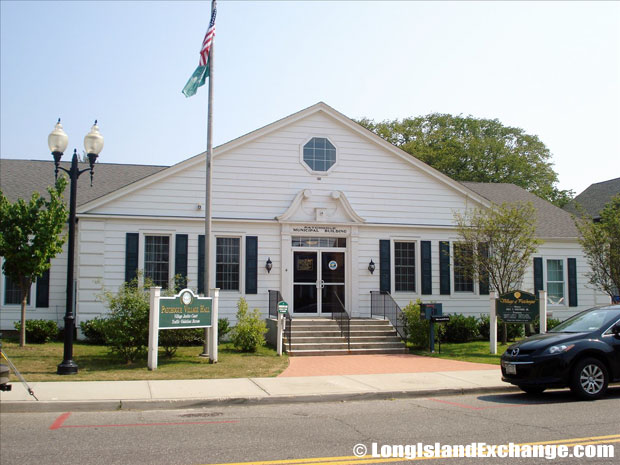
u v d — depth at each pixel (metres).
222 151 20.52
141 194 19.89
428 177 22.28
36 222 16.53
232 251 20.59
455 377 13.03
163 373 13.03
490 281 19.55
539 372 10.72
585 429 8.23
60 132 13.03
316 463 6.54
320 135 21.44
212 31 17.12
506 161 47.31
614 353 11.02
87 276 19.22
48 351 16.25
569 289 23.81
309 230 21.00
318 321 19.00
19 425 8.45
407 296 21.80
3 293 20.08
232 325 20.14
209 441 7.54
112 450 7.03
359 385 11.89
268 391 11.09
